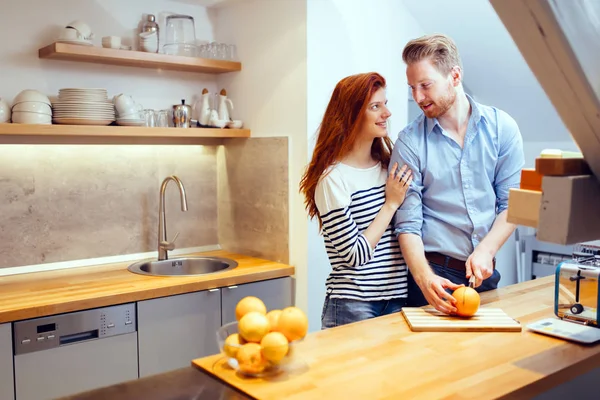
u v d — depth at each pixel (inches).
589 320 65.7
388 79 125.9
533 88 130.2
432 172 82.5
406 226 81.0
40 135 111.3
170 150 131.0
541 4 32.3
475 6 118.9
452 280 83.9
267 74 121.3
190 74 131.3
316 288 117.9
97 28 118.0
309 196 84.7
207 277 108.7
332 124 81.4
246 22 125.6
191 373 54.9
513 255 146.6
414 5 126.4
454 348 59.7
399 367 54.6
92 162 120.4
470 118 81.0
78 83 116.5
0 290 99.9
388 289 82.7
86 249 120.7
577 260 71.7
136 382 52.6
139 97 124.4
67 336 93.9
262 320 52.1
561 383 54.2
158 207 130.1
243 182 130.2
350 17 118.2
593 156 39.9
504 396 48.4
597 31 34.4
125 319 98.8
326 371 53.6
